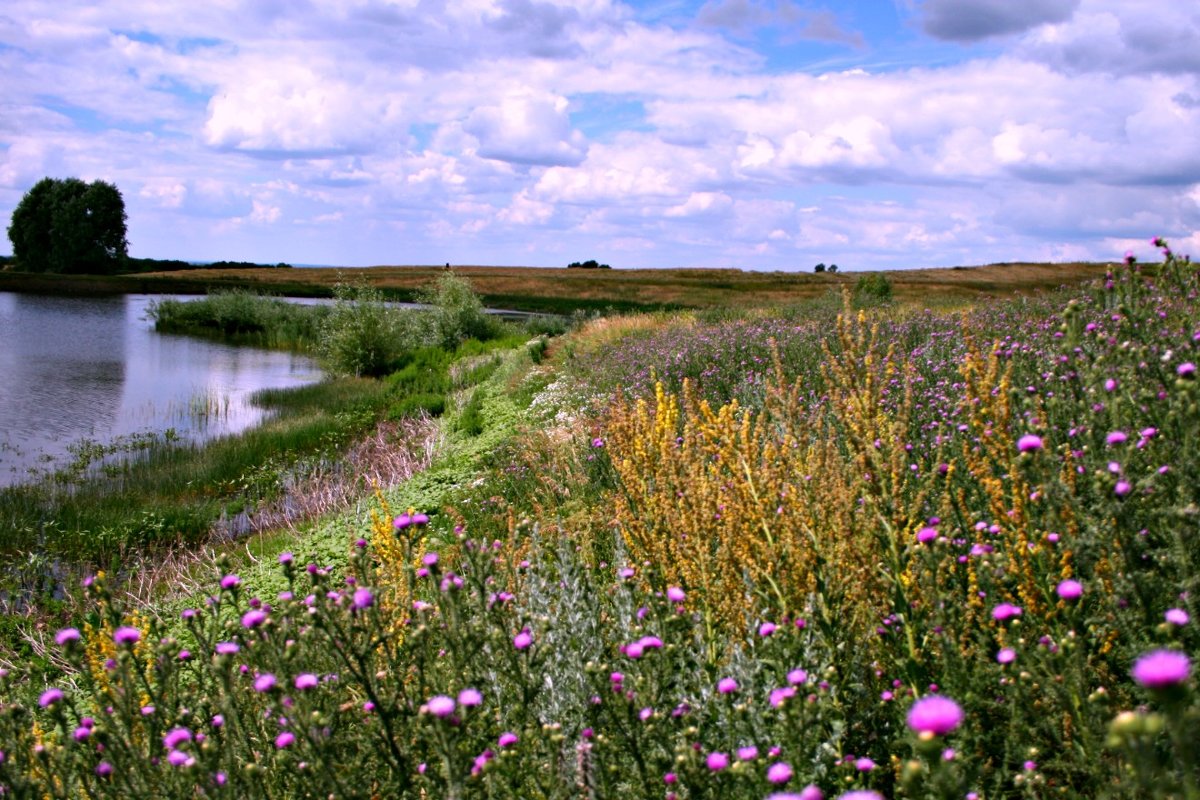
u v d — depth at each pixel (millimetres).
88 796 2662
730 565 3332
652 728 2334
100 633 3572
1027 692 2264
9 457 14875
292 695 2492
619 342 19219
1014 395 3215
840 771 2379
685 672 2854
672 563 3748
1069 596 2270
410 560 3357
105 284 74875
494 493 8398
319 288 77375
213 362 30344
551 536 4641
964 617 2693
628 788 2406
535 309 60125
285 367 29516
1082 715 2160
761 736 2406
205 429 17859
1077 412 3408
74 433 17297
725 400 9492
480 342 32938
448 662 2949
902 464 3062
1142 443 2641
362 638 2877
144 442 15977
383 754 2578
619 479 5902
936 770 1500
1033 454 2473
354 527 8258
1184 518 2193
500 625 2814
